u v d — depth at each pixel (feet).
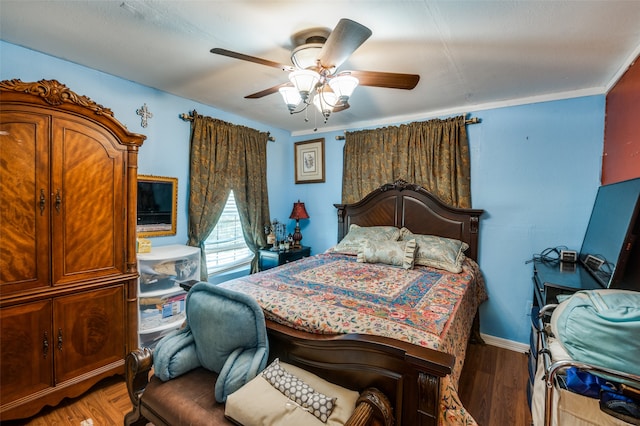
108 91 7.63
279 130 13.19
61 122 6.04
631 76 6.15
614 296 3.30
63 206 6.10
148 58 6.73
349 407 3.96
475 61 6.48
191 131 9.66
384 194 10.94
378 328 4.51
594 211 7.50
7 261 5.45
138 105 8.27
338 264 8.84
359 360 4.34
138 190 8.34
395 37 5.55
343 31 4.17
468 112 9.62
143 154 8.50
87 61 6.89
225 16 5.08
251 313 4.88
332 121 11.73
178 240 9.49
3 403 5.42
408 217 10.45
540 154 8.62
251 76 7.68
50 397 5.92
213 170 10.09
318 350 4.71
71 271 6.24
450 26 5.19
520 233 8.96
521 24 5.09
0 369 5.39
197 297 5.39
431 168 10.11
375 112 10.34
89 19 5.23
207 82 8.11
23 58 6.26
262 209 12.24
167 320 8.11
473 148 9.60
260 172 12.03
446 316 5.01
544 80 7.46
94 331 6.59
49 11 5.00
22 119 5.55
